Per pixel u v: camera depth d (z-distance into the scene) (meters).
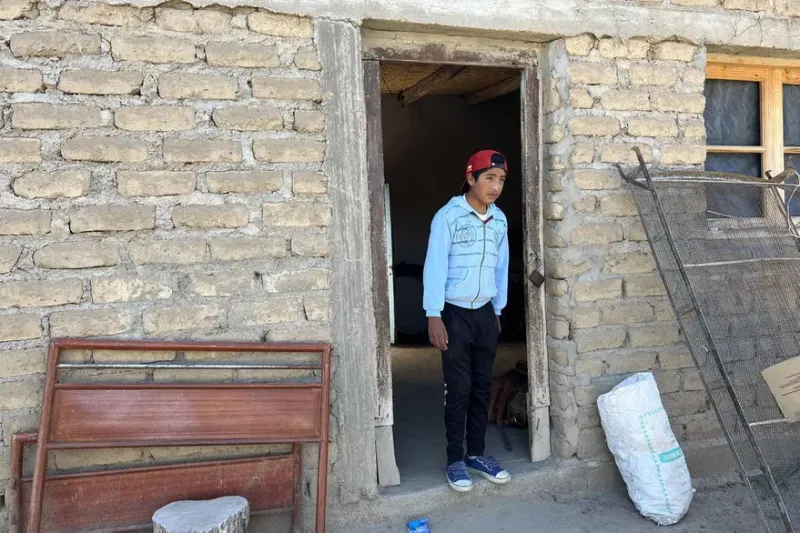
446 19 2.88
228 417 2.57
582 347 3.20
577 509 3.07
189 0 2.53
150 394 2.49
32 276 2.41
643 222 3.02
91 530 2.46
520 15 3.00
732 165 3.81
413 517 2.96
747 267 3.12
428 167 7.14
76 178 2.44
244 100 2.64
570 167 3.16
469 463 3.18
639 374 3.21
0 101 2.35
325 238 2.76
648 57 3.29
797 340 3.11
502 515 3.00
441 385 5.09
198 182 2.59
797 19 3.55
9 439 2.38
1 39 2.35
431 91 5.55
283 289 2.71
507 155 7.14
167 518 2.28
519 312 7.04
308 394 2.66
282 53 2.68
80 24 2.43
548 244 3.28
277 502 2.70
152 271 2.55
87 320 2.46
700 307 2.97
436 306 2.93
